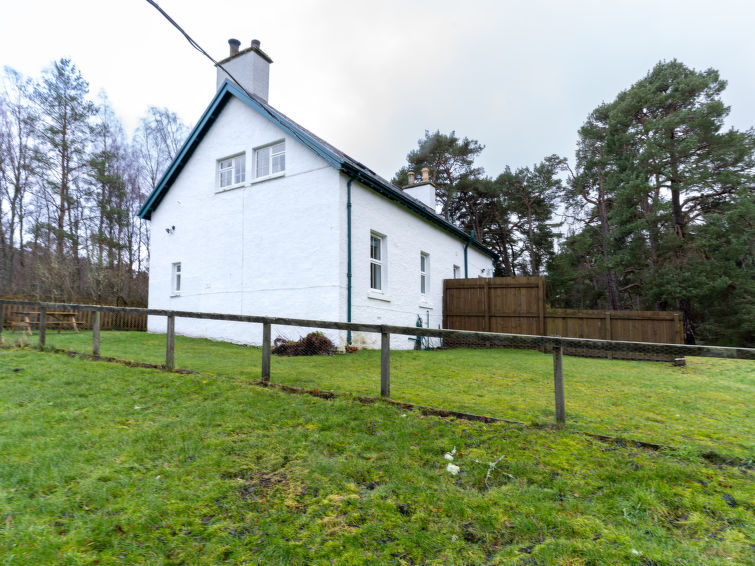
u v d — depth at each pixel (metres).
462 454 3.22
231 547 2.18
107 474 2.90
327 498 2.64
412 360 8.52
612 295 27.12
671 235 19.12
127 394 4.82
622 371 8.08
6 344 8.02
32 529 2.28
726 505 2.50
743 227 18.08
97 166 22.59
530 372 7.27
